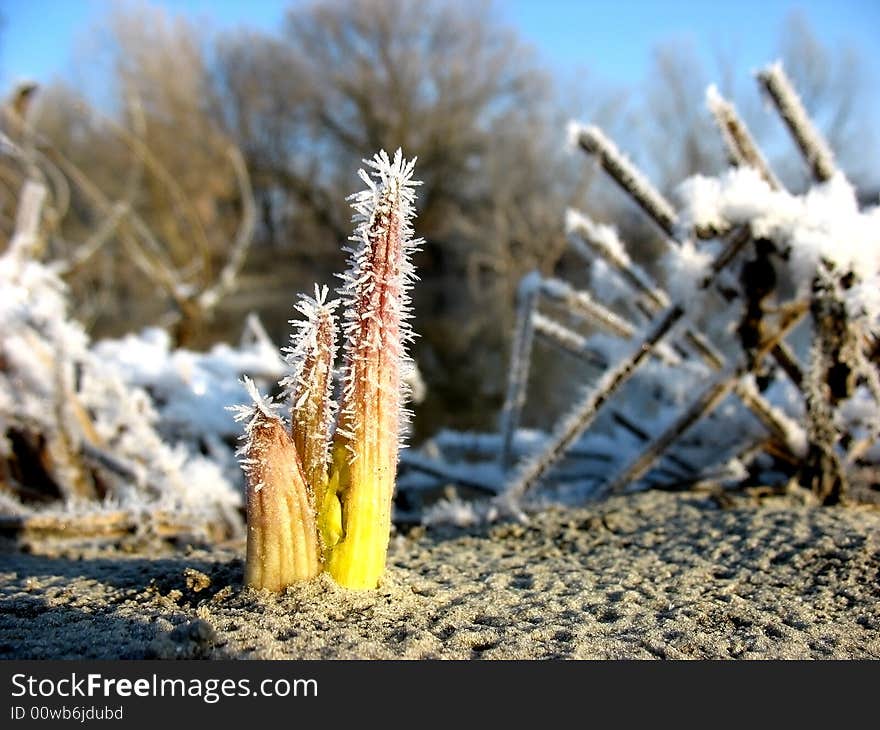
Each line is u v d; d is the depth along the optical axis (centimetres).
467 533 29
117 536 30
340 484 17
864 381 28
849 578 20
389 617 17
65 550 29
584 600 19
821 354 26
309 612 17
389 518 18
